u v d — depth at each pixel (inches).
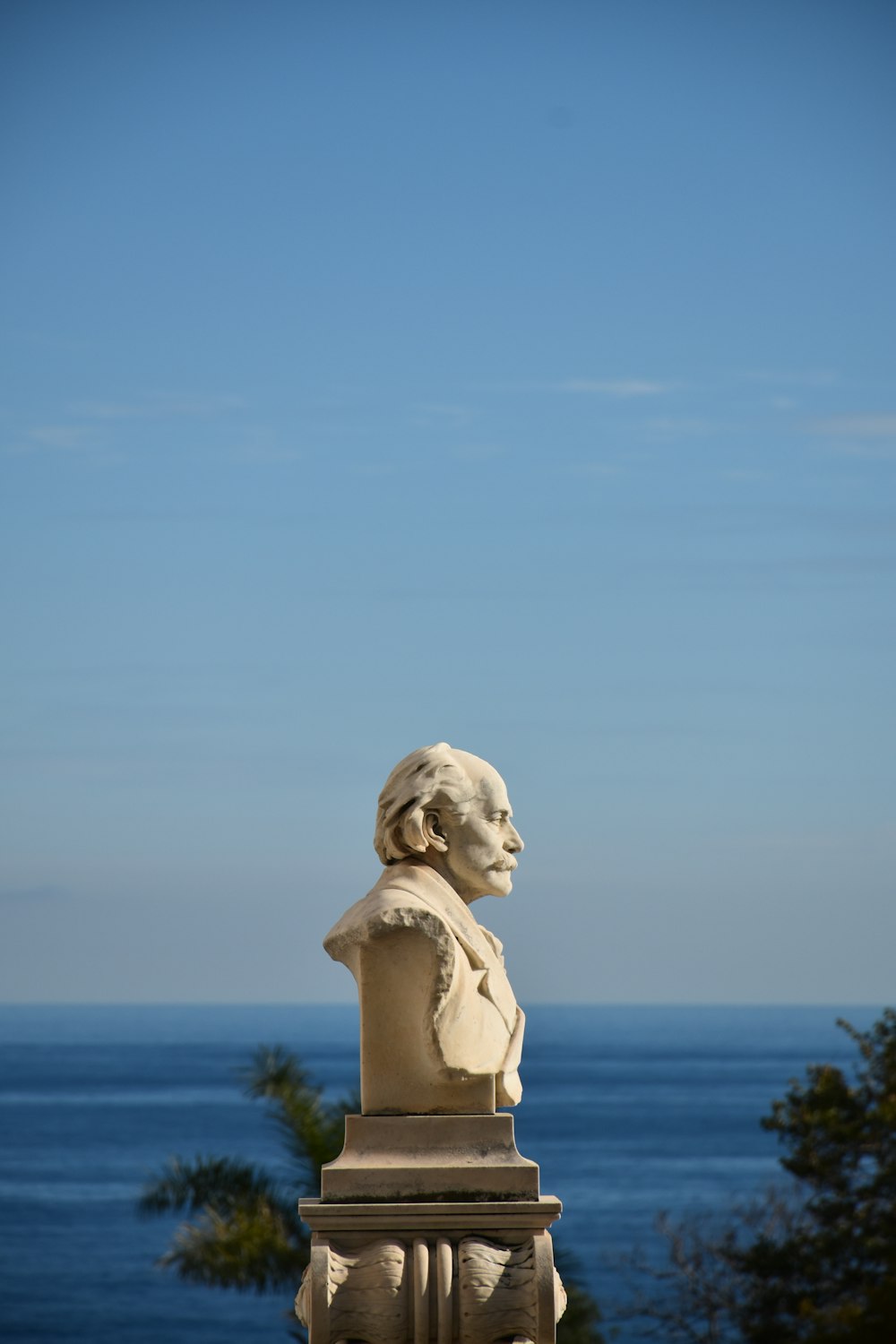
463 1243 237.5
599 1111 4156.0
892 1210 824.9
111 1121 3917.3
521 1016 259.1
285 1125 661.3
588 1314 819.4
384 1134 244.2
